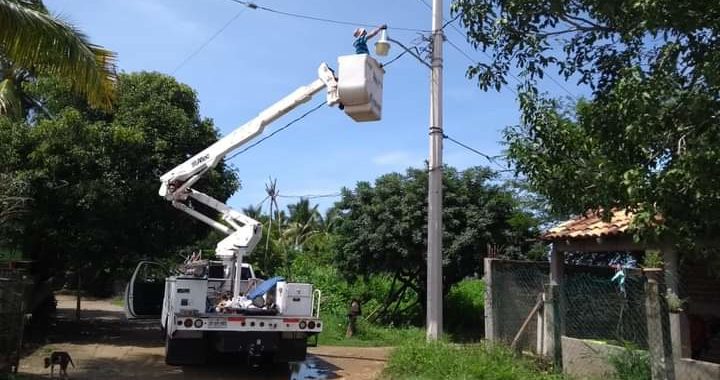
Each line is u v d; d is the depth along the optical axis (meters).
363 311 21.81
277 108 11.98
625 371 8.25
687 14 4.88
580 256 14.06
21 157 15.05
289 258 31.69
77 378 10.38
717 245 5.79
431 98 11.74
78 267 17.69
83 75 9.29
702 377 7.51
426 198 19.17
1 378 9.27
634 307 9.79
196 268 14.09
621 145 5.55
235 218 13.21
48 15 9.17
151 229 16.72
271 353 12.01
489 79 6.67
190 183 12.98
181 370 11.63
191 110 17.69
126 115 16.38
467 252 18.66
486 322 10.48
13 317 9.55
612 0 5.53
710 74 4.80
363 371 11.73
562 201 6.27
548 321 10.20
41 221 15.02
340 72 8.57
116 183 15.43
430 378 9.12
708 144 4.76
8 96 19.14
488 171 19.69
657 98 5.06
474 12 6.50
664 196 4.97
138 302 16.98
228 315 11.06
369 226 19.77
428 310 11.23
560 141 6.29
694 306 10.63
